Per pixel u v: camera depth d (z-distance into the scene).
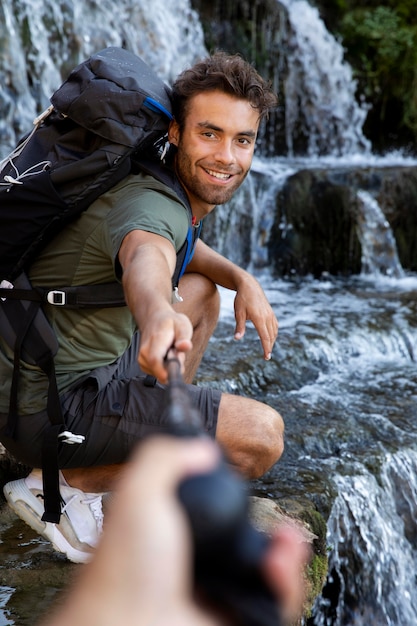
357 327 5.00
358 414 3.92
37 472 2.22
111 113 1.99
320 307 5.58
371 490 3.36
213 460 0.46
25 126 6.36
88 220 1.98
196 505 0.44
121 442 2.10
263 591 0.44
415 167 7.31
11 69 6.25
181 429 0.55
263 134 8.26
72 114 2.02
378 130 8.89
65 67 6.68
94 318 2.06
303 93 8.49
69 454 2.11
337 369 4.57
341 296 6.02
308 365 4.50
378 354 4.86
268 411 2.23
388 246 7.00
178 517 0.44
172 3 7.62
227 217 6.56
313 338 4.72
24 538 2.58
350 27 8.87
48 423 2.07
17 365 2.05
